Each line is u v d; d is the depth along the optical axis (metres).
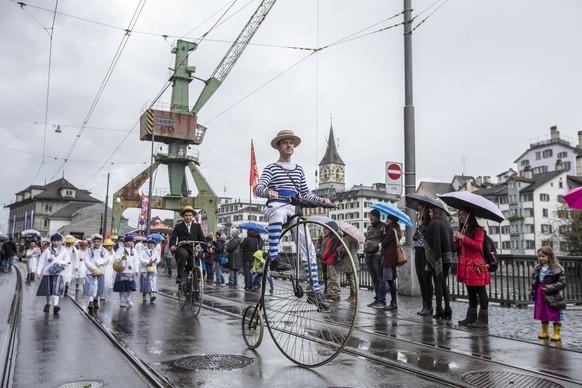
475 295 7.89
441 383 4.32
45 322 8.23
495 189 89.19
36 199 110.12
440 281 8.61
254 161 33.66
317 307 5.16
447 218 9.23
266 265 5.40
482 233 7.83
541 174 85.31
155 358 5.28
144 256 11.70
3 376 4.56
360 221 123.81
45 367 4.93
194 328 7.37
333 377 4.50
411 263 12.77
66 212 105.88
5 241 30.58
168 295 13.41
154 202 48.59
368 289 14.93
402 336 6.60
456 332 7.04
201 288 8.92
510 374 4.64
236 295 12.88
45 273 9.73
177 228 10.10
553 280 6.77
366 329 7.10
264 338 6.37
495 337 6.70
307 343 6.02
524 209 80.94
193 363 5.05
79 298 12.77
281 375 4.58
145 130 47.72
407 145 13.04
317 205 5.35
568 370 4.86
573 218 57.97
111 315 9.12
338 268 11.00
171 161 49.38
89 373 4.69
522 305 11.05
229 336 6.66
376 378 4.46
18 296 12.94
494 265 7.90
